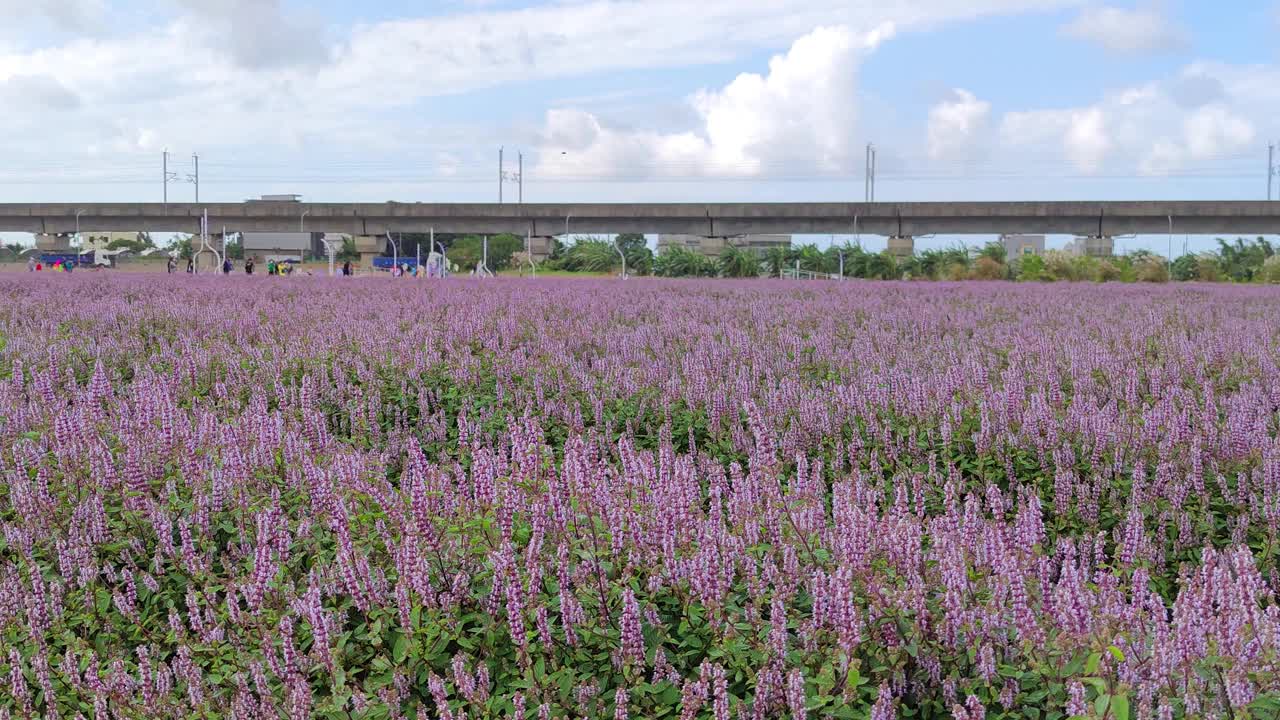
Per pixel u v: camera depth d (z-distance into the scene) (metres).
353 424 8.80
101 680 4.34
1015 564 3.95
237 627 4.47
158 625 4.79
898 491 5.01
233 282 27.52
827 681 3.70
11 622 4.70
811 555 4.61
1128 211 77.81
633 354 11.38
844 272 67.06
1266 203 76.06
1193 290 29.58
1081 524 6.54
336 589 4.56
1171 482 6.67
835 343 12.74
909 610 3.99
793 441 7.82
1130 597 4.61
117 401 8.53
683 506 4.78
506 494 4.87
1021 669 3.72
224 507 5.61
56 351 10.57
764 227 82.94
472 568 4.50
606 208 83.12
